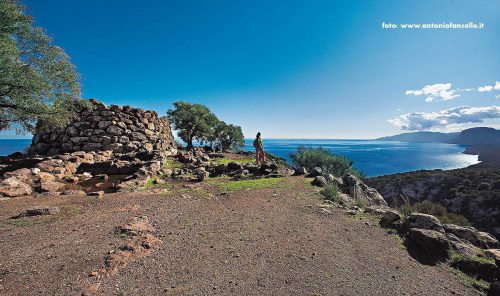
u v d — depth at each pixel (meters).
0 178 10.90
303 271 4.20
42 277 3.68
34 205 7.77
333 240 5.63
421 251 5.31
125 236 5.25
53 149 19.61
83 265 4.04
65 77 13.62
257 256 4.67
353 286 3.85
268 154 27.34
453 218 8.98
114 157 17.78
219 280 3.82
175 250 4.77
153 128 24.50
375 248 5.36
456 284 4.16
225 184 11.46
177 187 10.88
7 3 11.03
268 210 7.66
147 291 3.47
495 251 5.07
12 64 10.64
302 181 12.09
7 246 4.71
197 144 37.88
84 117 20.66
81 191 9.64
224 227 6.12
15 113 12.62
